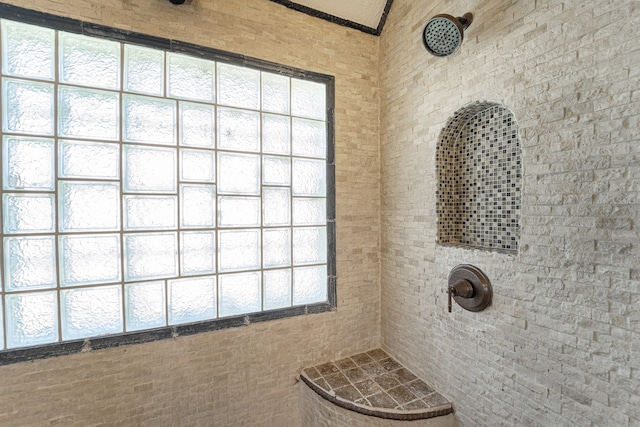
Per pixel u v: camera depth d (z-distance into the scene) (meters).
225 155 1.58
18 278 1.21
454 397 1.39
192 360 1.47
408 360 1.69
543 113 1.01
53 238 1.26
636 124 0.79
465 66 1.30
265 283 1.68
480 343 1.26
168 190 1.46
